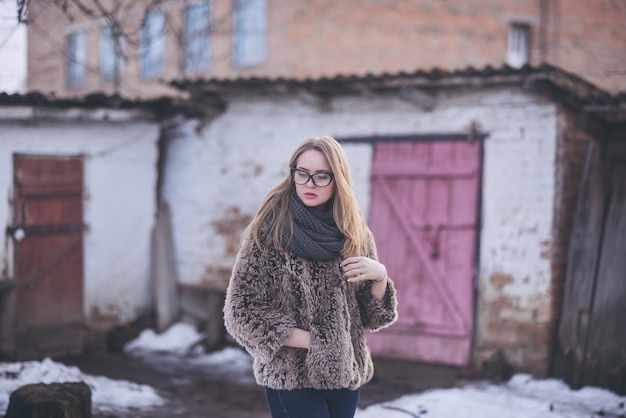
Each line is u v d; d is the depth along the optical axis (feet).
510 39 44.73
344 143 25.67
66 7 21.54
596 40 45.65
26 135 25.68
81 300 27.37
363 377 9.52
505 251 22.81
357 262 9.24
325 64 39.34
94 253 27.81
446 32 42.34
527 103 22.56
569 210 22.39
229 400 20.72
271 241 9.21
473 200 23.36
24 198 25.67
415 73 22.56
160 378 23.35
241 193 28.09
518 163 22.67
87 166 27.61
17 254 25.44
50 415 14.89
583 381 20.90
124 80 48.39
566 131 22.11
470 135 23.34
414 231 24.22
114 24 22.65
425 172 24.12
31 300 25.77
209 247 28.89
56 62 50.88
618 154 21.30
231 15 41.50
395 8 41.09
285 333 8.79
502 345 22.75
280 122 27.25
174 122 29.91
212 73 42.86
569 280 21.75
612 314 20.58
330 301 9.21
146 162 29.71
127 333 28.40
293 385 9.05
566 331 21.61
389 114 24.90
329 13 39.42
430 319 23.81
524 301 22.45
